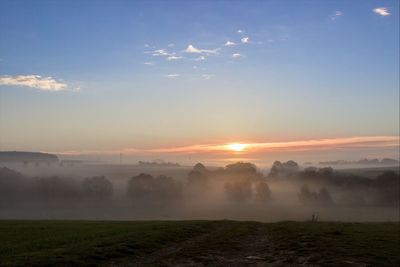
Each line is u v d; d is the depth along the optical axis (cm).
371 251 3841
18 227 5816
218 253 3809
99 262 3172
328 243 4291
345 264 3253
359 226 6488
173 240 4509
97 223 6825
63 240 4250
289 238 4800
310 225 6606
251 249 4125
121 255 3469
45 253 3312
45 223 6850
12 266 2764
